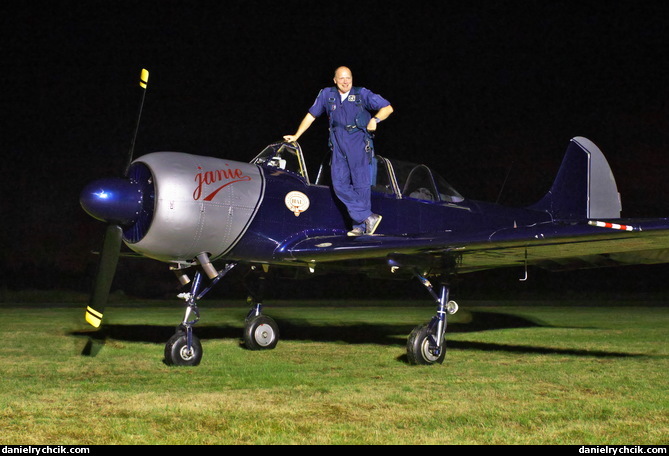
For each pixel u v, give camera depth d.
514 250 6.20
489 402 4.52
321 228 7.07
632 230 5.32
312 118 6.93
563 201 10.46
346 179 6.88
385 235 6.92
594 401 4.55
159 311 15.19
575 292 27.28
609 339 8.68
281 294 27.20
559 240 5.68
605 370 5.90
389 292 28.00
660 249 6.31
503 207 9.19
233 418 4.06
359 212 6.89
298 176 7.11
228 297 25.11
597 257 6.82
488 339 8.72
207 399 4.59
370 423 3.96
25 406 4.34
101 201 6.02
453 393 4.83
